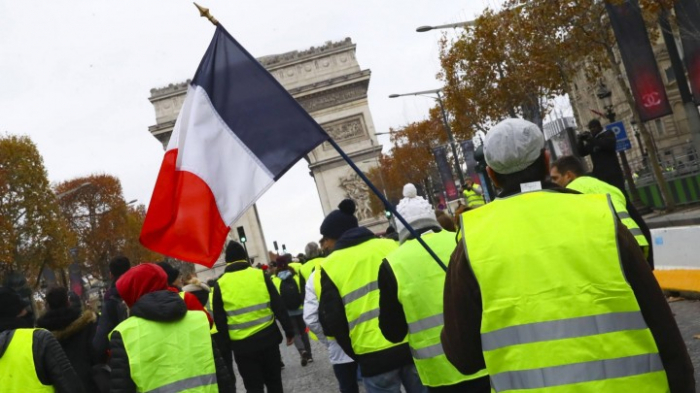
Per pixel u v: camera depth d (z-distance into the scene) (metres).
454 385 6.23
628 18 28.28
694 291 15.92
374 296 7.63
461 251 4.20
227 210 7.34
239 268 12.09
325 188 96.56
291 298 20.31
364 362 7.63
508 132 4.30
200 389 7.25
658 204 36.41
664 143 52.72
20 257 60.31
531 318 3.93
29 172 61.69
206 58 7.49
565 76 41.84
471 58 49.19
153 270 7.48
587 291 3.88
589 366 3.82
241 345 11.84
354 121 96.94
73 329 9.98
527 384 3.91
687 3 24.48
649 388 3.82
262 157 7.27
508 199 4.24
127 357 7.13
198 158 7.37
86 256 93.12
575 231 4.00
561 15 36.94
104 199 95.38
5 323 8.33
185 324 7.38
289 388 17.38
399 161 103.50
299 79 97.12
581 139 11.89
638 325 3.87
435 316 6.25
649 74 28.42
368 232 7.93
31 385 7.93
